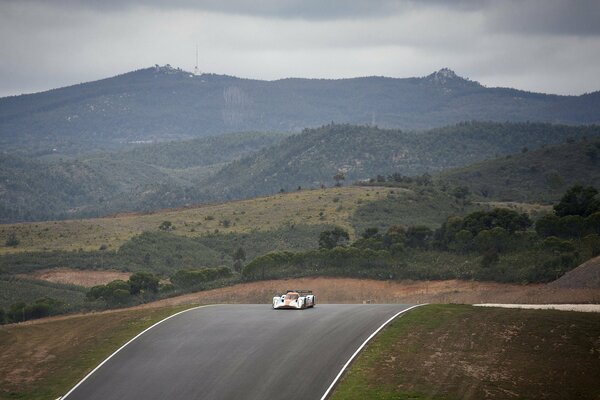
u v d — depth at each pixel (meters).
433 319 109.00
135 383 89.62
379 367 90.31
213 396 84.31
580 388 85.06
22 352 106.56
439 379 87.19
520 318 107.81
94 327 115.44
